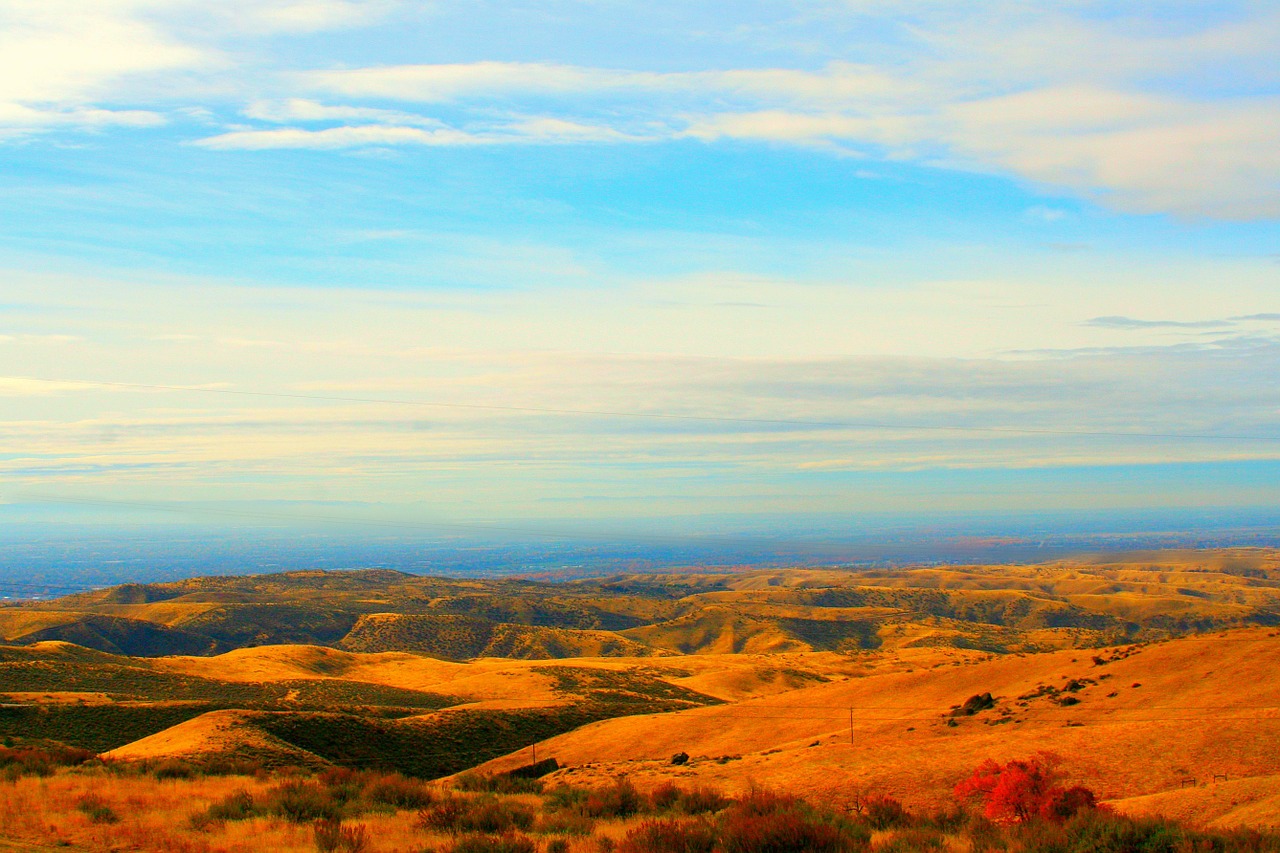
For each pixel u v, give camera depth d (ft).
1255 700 183.93
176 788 107.86
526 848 71.67
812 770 168.76
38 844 70.28
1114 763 148.05
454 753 262.88
